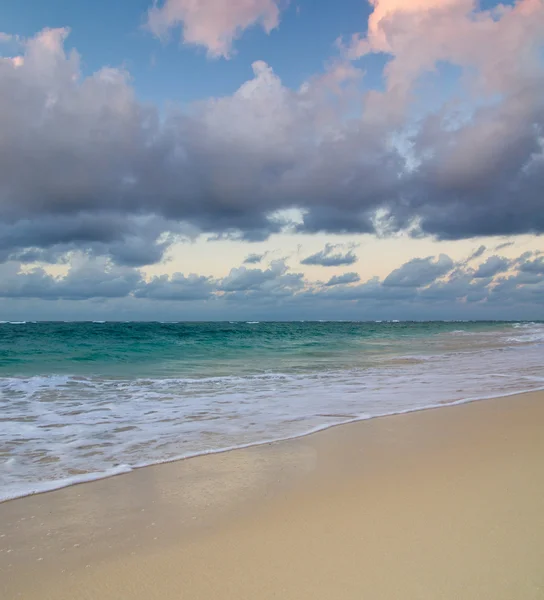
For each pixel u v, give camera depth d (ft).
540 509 11.14
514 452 16.38
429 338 113.19
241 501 12.37
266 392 32.40
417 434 19.62
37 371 46.96
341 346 86.28
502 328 196.34
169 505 12.17
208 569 8.81
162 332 127.54
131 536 10.34
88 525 10.95
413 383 36.50
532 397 28.58
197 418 23.63
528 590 7.72
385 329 188.85
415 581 8.10
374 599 7.63
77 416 24.26
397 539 9.74
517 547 9.22
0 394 31.73
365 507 11.63
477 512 11.02
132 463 15.96
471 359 57.47
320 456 16.53
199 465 15.69
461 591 7.73
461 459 15.66
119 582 8.41
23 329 145.59
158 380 39.17
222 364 54.44
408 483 13.35
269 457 16.52
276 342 96.32
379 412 24.71
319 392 32.22
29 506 12.15
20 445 18.43
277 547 9.62
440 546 9.36
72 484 13.84
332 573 8.49
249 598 7.80
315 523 10.77
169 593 8.04
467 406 25.91
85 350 71.00
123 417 23.95
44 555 9.50
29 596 8.01
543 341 95.25
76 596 8.00
